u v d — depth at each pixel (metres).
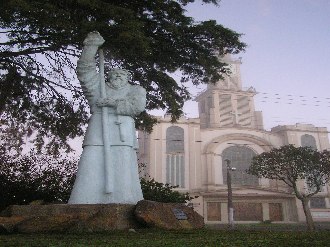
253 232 6.90
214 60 10.59
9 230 6.06
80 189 7.71
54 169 12.55
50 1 7.99
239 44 10.28
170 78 11.08
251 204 54.88
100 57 8.76
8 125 14.06
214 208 53.88
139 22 8.41
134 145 8.37
